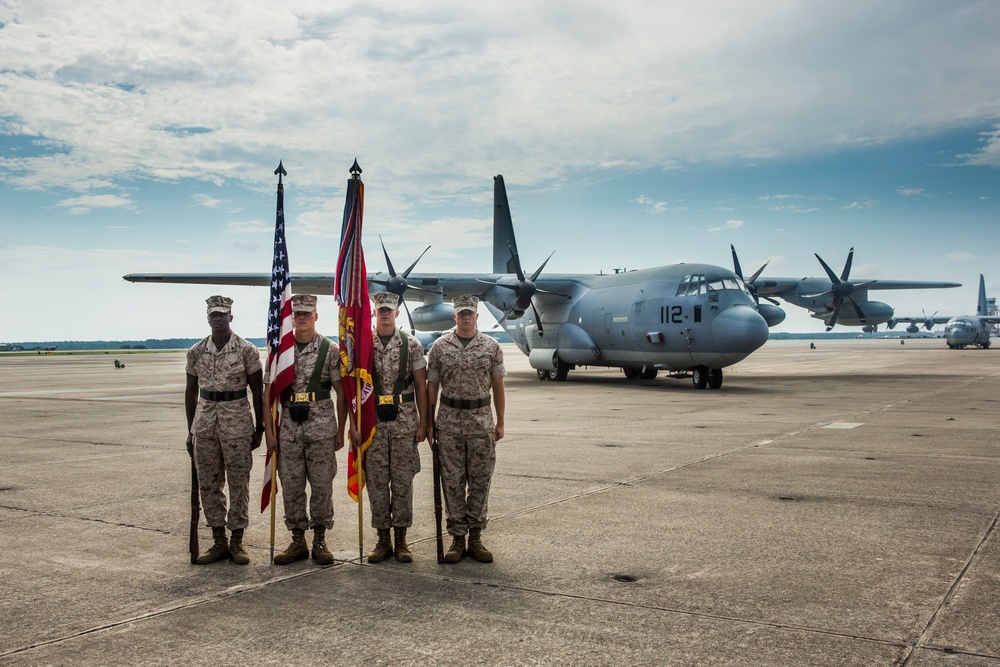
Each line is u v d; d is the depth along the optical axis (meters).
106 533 6.68
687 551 5.90
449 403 5.86
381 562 5.83
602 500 7.71
